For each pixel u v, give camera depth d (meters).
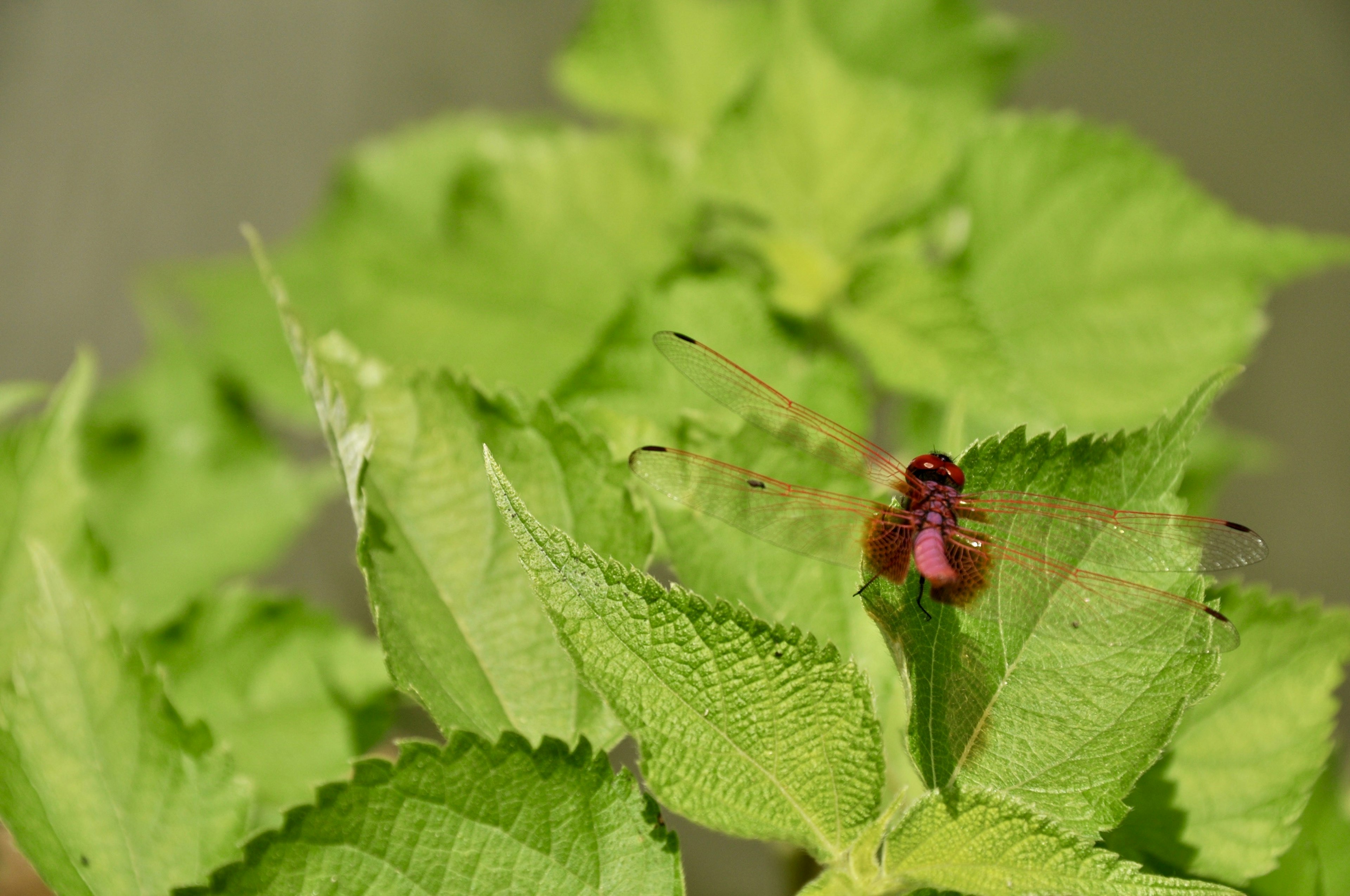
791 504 0.40
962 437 0.43
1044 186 0.46
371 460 0.40
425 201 0.48
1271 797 0.39
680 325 0.44
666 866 0.38
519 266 0.46
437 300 0.46
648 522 0.40
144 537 0.49
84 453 0.49
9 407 0.42
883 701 0.40
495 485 0.37
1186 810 0.39
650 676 0.38
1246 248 0.46
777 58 0.45
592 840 0.38
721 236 0.46
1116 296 0.46
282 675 0.44
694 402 0.43
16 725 0.39
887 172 0.46
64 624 0.39
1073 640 0.38
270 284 0.39
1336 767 0.41
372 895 0.37
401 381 0.40
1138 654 0.38
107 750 0.39
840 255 0.45
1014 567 0.39
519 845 0.38
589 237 0.46
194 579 0.49
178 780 0.39
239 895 0.37
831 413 0.43
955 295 0.44
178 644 0.44
